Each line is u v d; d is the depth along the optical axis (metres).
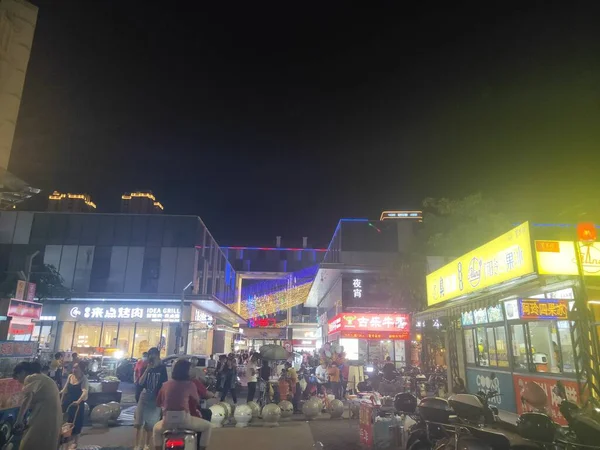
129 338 31.70
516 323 11.41
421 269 25.14
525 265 8.15
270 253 63.38
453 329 14.85
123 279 33.16
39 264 32.44
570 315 7.98
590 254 8.05
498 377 12.32
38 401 5.95
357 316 22.11
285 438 9.63
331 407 12.66
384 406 9.70
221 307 37.34
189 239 34.28
